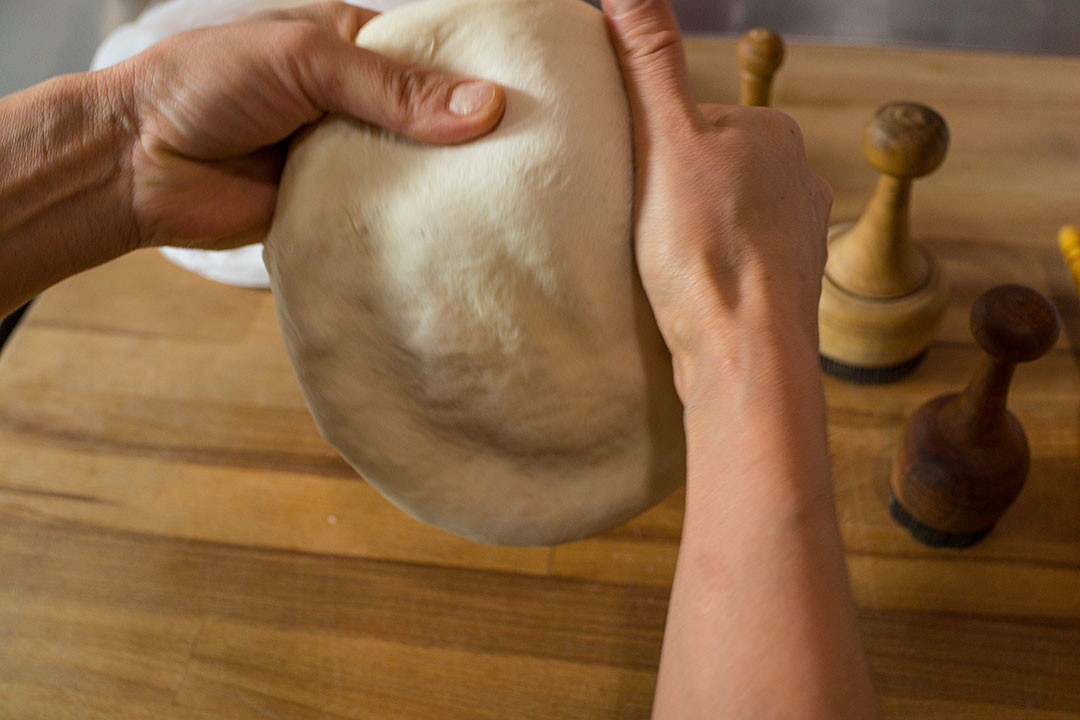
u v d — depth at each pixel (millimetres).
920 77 941
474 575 645
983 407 580
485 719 578
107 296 849
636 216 434
